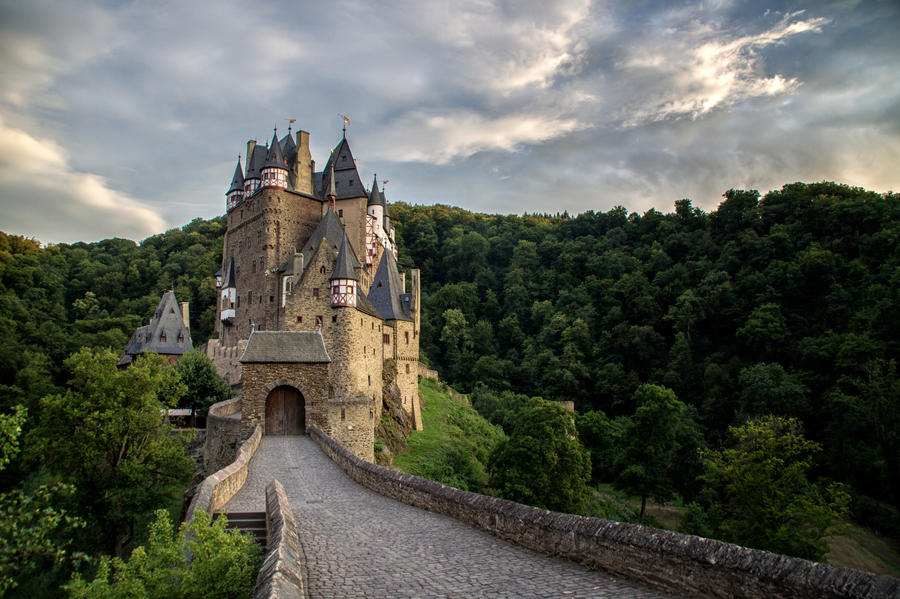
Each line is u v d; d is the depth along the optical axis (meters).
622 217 166.62
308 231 80.06
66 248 166.38
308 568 11.48
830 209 115.69
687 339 107.06
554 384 107.38
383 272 73.31
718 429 85.69
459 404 88.94
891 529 55.69
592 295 128.62
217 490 17.94
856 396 71.94
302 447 34.09
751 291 107.38
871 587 7.11
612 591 9.58
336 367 55.38
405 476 19.56
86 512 35.31
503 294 144.12
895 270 89.19
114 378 36.16
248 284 81.06
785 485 38.09
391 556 12.30
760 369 84.25
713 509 50.75
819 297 101.88
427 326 126.25
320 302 56.94
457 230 166.88
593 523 11.34
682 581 9.31
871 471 63.97
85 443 35.22
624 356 109.81
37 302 112.69
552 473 45.72
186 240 166.62
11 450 16.27
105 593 11.33
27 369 72.44
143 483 37.00
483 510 14.67
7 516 16.78
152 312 126.00
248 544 12.46
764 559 8.41
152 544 12.34
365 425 42.12
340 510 17.81
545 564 11.45
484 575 10.76
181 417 59.62
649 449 59.59
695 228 142.88
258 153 83.75
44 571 33.84
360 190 80.50
